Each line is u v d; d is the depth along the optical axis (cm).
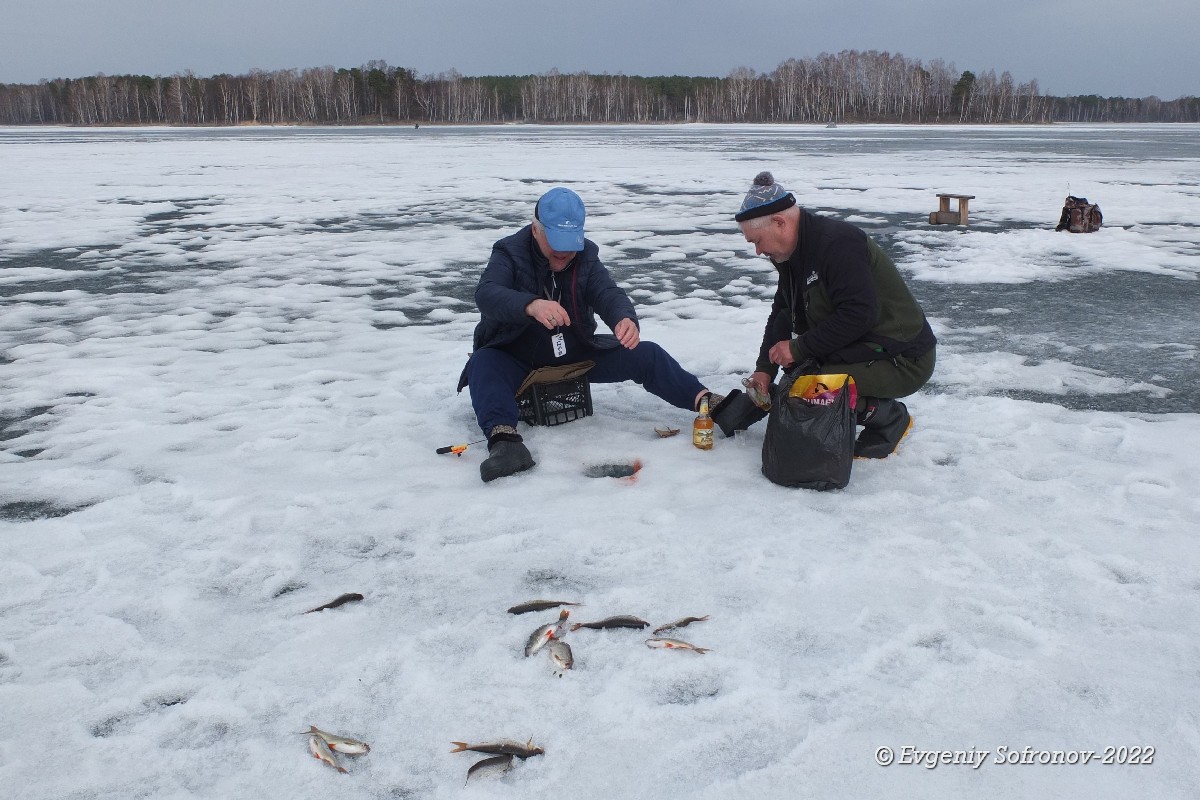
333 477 385
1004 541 308
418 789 196
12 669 243
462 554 308
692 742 208
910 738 208
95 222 1461
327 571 298
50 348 641
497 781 197
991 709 219
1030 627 253
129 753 209
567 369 421
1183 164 2772
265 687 232
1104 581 280
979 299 777
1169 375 531
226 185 2192
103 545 319
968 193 1820
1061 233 1197
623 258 1060
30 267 1029
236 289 887
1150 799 190
